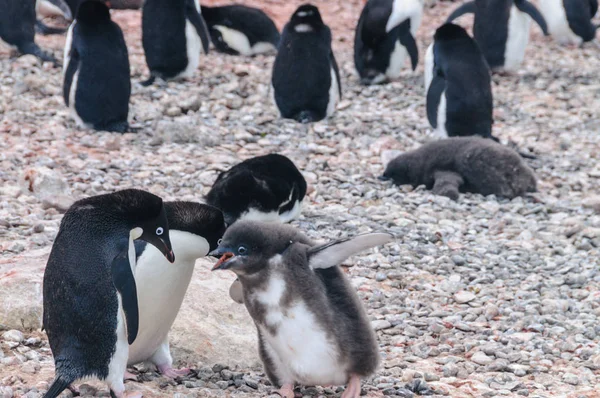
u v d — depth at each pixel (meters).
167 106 19.22
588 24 29.06
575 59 27.61
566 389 8.62
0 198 13.30
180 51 21.44
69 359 7.08
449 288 11.52
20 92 19.36
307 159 17.06
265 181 12.38
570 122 20.97
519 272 12.32
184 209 8.09
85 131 17.59
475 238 13.54
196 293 9.41
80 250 7.18
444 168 16.05
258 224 7.39
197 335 8.94
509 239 13.72
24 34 21.81
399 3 22.95
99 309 7.09
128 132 17.83
